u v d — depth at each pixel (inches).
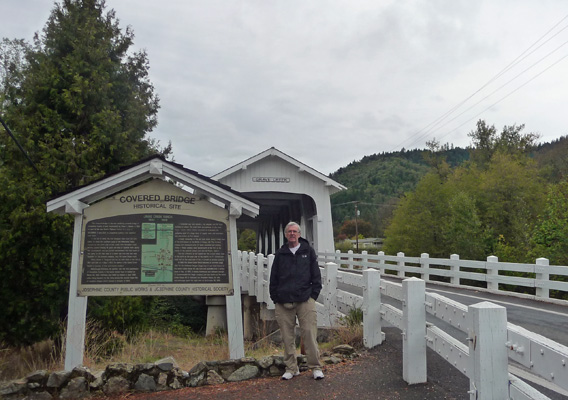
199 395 218.7
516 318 374.9
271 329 506.9
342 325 315.0
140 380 230.2
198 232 263.6
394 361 243.0
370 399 193.8
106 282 253.9
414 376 206.5
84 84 434.0
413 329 208.2
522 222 1090.1
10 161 410.6
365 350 271.4
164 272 257.9
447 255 1109.7
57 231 381.4
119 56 546.3
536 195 1144.8
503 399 130.5
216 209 267.0
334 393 205.8
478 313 132.7
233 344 255.3
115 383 229.0
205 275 260.7
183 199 264.8
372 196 3969.0
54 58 464.4
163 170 262.2
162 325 684.1
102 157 439.8
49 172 399.2
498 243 961.5
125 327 415.8
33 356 351.9
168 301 823.1
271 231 1261.1
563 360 102.8
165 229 261.3
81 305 251.4
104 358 312.5
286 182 881.5
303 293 235.0
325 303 363.9
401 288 235.5
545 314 394.6
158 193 263.4
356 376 226.1
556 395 188.9
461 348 164.6
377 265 847.7
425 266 705.0
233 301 261.0
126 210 260.2
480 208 1187.9
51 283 375.2
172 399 215.5
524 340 120.7
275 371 243.3
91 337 319.9
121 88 509.4
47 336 378.6
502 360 131.4
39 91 430.9
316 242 887.1
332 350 274.2
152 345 373.4
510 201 1163.3
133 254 257.3
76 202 254.1
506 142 1850.4
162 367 233.9
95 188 256.7
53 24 482.3
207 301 671.8
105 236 257.4
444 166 1838.1
